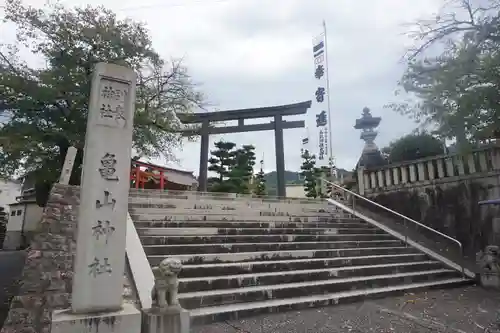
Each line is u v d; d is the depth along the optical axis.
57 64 15.45
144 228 8.31
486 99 9.17
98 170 4.59
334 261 8.75
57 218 7.27
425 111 10.58
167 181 24.05
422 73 10.68
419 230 12.02
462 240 10.98
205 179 22.00
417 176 12.73
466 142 10.27
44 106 15.22
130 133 4.89
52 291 5.54
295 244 9.34
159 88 17.84
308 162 27.78
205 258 7.54
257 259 8.20
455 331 5.46
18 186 32.75
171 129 18.09
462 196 11.25
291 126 22.11
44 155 14.87
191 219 10.18
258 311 6.18
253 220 11.12
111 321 4.17
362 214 13.86
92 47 15.58
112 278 4.43
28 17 14.47
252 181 28.55
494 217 10.27
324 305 6.89
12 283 9.23
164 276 4.59
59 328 3.89
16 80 14.10
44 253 6.33
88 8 15.83
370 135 20.80
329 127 23.25
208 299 6.16
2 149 14.06
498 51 9.22
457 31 10.33
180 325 4.49
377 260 9.49
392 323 5.81
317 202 15.13
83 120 15.56
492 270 8.73
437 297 7.77
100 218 4.49
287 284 7.30
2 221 28.86
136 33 16.64
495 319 6.07
